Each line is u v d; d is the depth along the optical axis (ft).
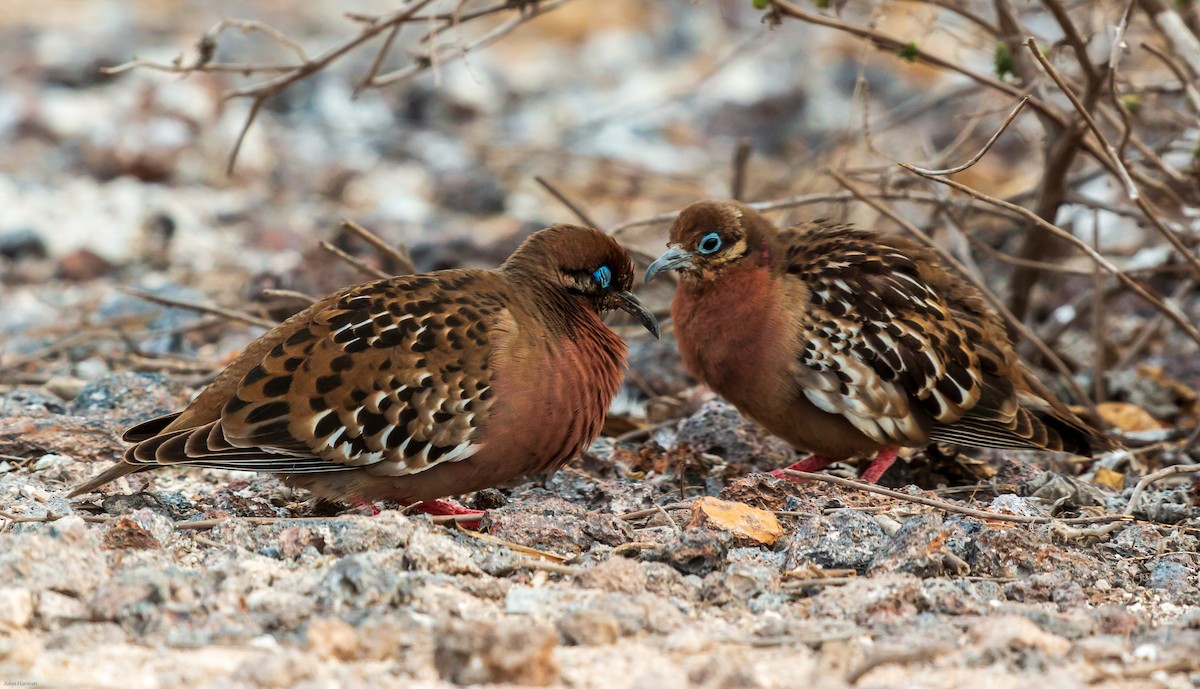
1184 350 50.39
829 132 81.97
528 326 30.94
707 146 83.30
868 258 36.01
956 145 47.26
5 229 64.23
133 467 29.58
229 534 27.89
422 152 81.00
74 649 22.39
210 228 67.36
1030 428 35.68
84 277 60.80
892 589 25.36
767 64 95.71
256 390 29.45
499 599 25.54
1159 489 35.58
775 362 34.96
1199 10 48.29
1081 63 39.86
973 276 40.32
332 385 29.40
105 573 24.95
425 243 59.52
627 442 40.37
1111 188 52.06
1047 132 45.01
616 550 27.99
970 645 23.47
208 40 41.86
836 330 34.76
